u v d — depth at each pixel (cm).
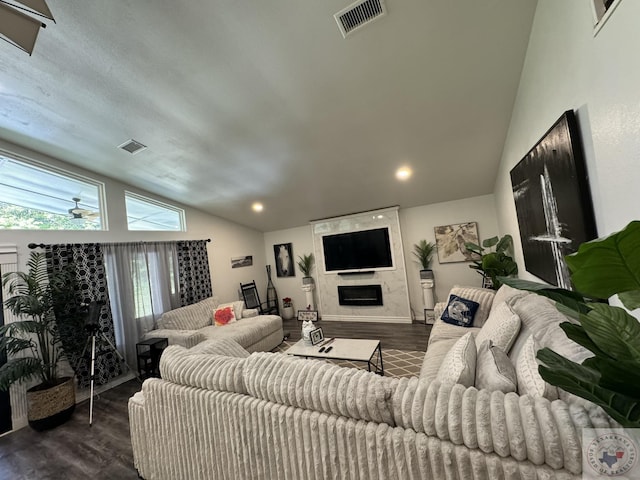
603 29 103
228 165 347
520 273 307
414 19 172
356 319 534
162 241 423
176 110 248
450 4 164
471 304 279
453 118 264
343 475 108
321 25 175
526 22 175
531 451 80
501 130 281
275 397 125
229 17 169
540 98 178
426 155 331
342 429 108
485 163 351
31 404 247
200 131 277
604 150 113
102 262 346
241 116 257
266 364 136
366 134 288
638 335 55
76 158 325
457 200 471
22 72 205
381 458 100
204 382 146
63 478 189
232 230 568
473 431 88
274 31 178
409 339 400
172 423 156
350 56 198
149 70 206
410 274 504
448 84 224
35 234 303
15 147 298
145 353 344
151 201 432
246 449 131
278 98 236
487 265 328
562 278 165
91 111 247
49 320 274
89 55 193
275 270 641
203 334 354
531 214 221
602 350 61
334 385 115
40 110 245
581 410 81
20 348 251
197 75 211
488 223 452
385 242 507
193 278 464
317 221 570
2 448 230
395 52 195
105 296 344
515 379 114
